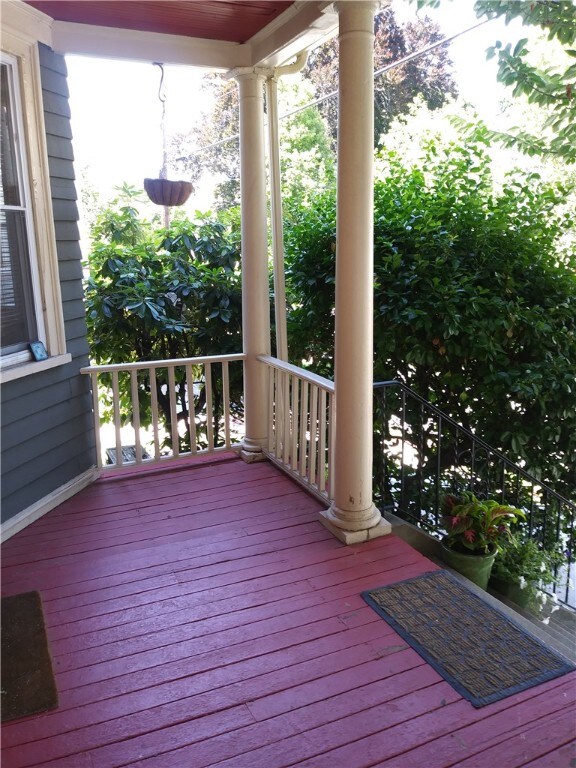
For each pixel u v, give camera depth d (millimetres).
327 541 3045
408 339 4254
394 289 4309
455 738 1806
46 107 3326
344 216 2754
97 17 3225
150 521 3285
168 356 5480
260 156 3895
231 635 2303
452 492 4473
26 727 1861
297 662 2148
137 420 3924
